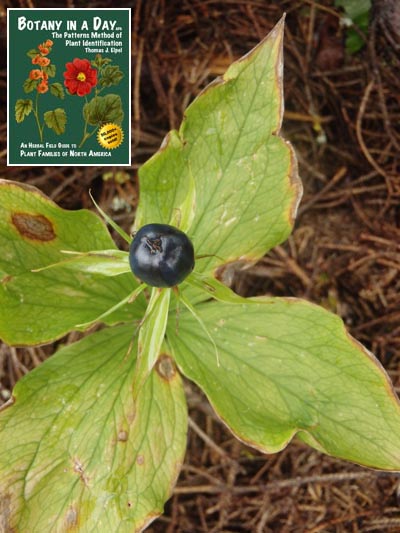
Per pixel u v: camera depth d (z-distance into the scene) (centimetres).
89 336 15
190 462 18
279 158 14
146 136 19
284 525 17
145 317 12
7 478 13
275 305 14
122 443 14
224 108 14
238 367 14
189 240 12
